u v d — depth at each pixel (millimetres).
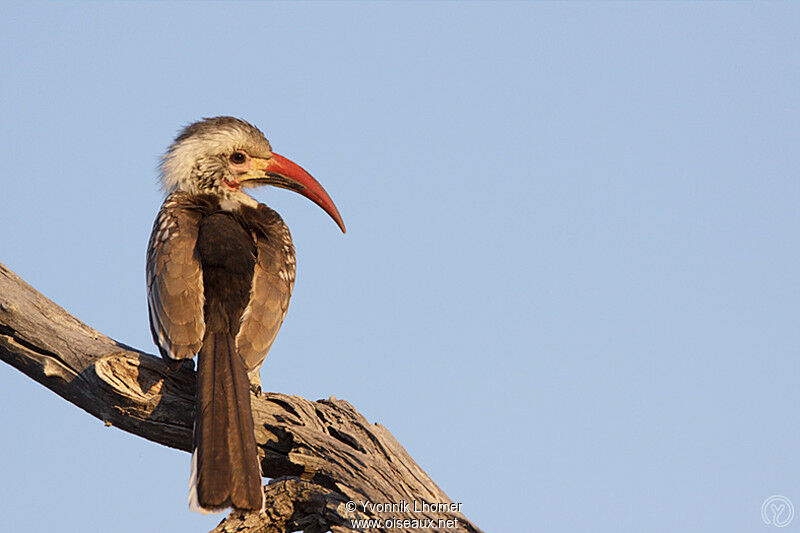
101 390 10852
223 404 10000
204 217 12547
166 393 10891
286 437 10648
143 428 10992
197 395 10133
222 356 10688
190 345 10797
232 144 14055
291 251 12789
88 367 10922
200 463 9445
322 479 10383
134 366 10898
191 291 11156
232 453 9555
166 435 10984
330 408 11164
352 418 10992
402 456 10633
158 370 10953
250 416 10000
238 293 11430
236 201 13523
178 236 11766
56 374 11078
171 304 11039
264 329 11352
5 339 11227
